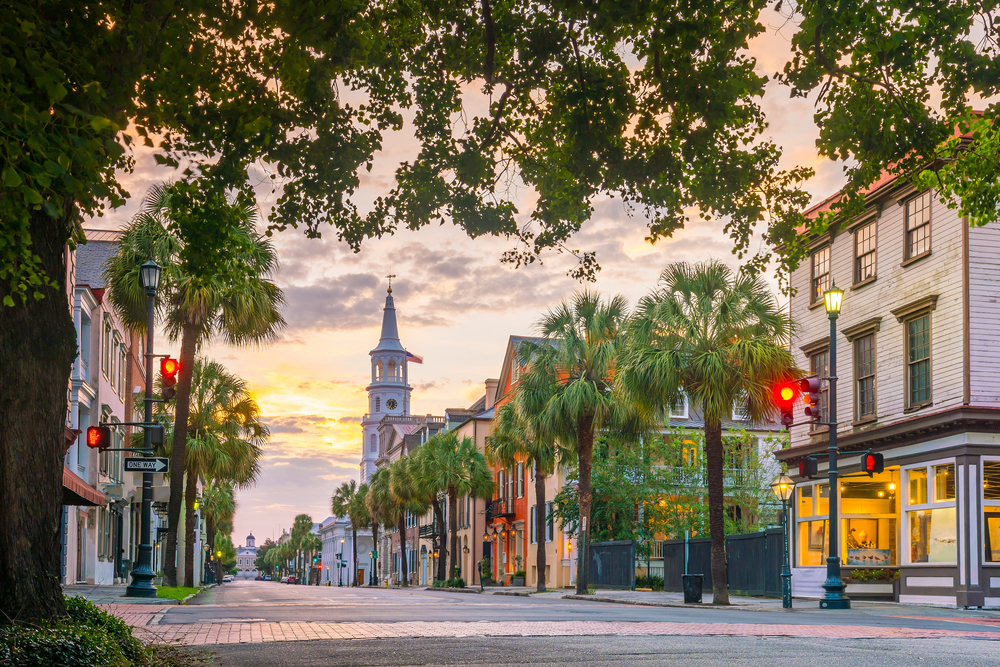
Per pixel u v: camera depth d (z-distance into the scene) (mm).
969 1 10531
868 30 10828
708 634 12906
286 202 11977
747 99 11922
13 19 6094
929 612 21172
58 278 7633
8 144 5848
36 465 7340
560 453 41938
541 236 12922
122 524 46062
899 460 26266
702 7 10273
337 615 17859
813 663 9055
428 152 12547
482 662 9031
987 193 12875
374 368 154125
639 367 25453
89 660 6863
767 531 30266
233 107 9781
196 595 30719
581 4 10305
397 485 67562
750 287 25578
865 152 12078
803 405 31469
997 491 23500
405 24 12047
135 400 49031
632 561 37938
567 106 11680
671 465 47125
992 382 23766
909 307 25938
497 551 63375
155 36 7840
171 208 11141
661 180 12039
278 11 8641
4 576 7176
